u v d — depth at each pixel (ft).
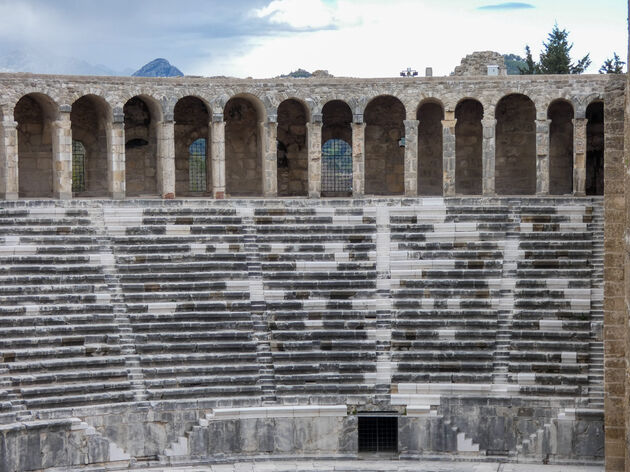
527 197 178.29
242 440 147.33
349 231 173.99
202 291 161.99
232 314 157.79
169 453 146.10
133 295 158.30
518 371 150.92
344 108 204.23
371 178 205.87
